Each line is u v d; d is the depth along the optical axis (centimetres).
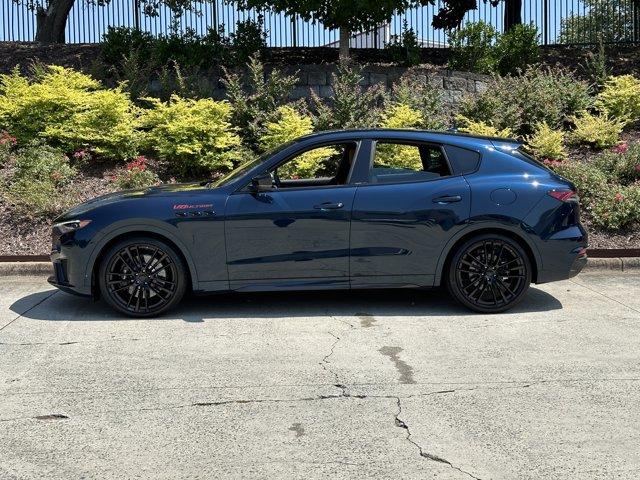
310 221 690
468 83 1491
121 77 1448
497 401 483
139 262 695
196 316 707
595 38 1944
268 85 1349
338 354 587
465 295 712
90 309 734
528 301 773
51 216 1019
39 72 1358
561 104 1409
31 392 502
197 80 1390
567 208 717
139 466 392
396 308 739
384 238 696
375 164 714
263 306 747
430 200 698
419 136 725
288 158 716
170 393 500
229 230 687
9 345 613
